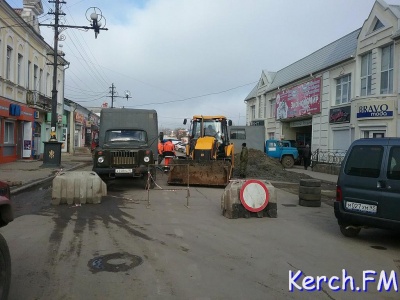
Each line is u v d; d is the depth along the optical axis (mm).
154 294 4527
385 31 20938
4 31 21984
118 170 13297
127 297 4426
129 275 5137
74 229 7723
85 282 4859
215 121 18016
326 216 9844
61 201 10578
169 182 15234
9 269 4062
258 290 4754
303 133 36188
